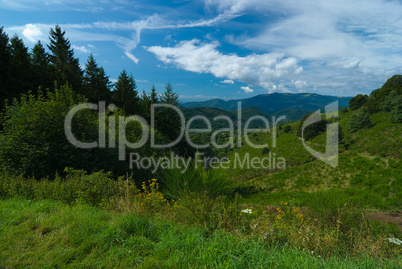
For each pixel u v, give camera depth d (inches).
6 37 1122.0
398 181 687.1
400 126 1466.5
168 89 1117.7
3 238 108.0
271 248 111.3
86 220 129.3
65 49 1673.2
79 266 87.7
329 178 1076.5
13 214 139.8
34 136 316.5
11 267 86.0
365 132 1648.6
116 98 1604.3
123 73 1617.9
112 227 118.4
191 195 184.7
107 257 95.2
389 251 125.2
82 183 199.9
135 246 106.3
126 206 165.8
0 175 230.2
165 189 257.6
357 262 102.1
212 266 90.6
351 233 135.9
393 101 1665.8
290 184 1143.0
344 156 1312.7
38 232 115.6
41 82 1279.5
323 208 165.6
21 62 1192.8
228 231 133.2
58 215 140.1
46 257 93.6
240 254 100.1
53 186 205.2
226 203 158.9
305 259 96.3
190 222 145.3
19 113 328.5
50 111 337.4
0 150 304.0
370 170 1003.3
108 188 202.1
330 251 119.3
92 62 1553.9
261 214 170.1
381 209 339.3
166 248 105.9
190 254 101.3
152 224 131.5
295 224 142.0
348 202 168.9
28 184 210.4
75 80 1478.8
